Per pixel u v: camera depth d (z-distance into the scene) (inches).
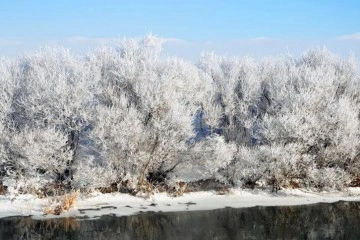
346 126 1036.5
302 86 1133.7
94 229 757.3
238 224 801.6
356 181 1083.3
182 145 968.3
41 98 968.3
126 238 717.9
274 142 1003.3
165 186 991.6
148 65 1098.1
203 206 911.0
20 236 716.7
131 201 925.2
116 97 1004.6
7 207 860.0
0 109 981.2
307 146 1042.1
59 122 962.7
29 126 992.9
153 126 962.7
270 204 934.4
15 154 949.2
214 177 1033.5
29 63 1146.0
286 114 1037.8
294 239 724.7
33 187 923.4
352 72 1258.0
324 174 1021.2
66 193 916.0
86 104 1007.6
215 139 994.1
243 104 1109.7
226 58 1314.0
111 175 936.3
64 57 1096.2
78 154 1028.5
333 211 893.2
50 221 796.6
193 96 1080.8
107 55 1149.1
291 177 1035.3
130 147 933.8
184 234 743.7
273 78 1192.8
